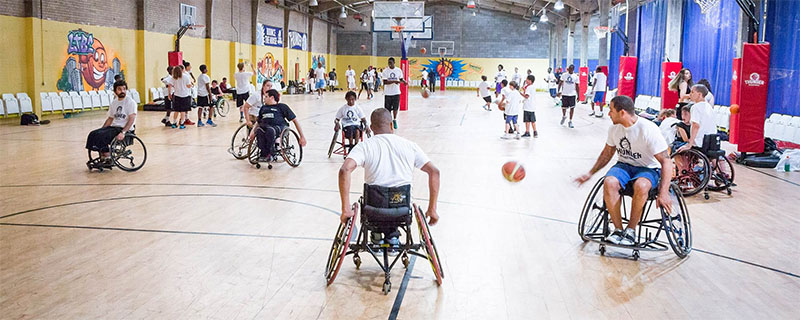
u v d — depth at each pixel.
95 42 18.42
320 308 3.90
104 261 4.76
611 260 4.95
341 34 42.31
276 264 4.75
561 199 7.24
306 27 36.53
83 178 8.20
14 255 4.88
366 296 4.12
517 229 5.86
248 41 29.02
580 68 28.38
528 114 13.70
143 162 9.01
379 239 4.34
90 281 4.32
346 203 4.10
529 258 4.98
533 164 9.91
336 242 4.40
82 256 4.87
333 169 9.23
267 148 9.07
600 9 22.67
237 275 4.48
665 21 19.28
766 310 3.94
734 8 14.30
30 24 15.95
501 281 4.44
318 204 6.82
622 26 25.48
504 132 14.78
